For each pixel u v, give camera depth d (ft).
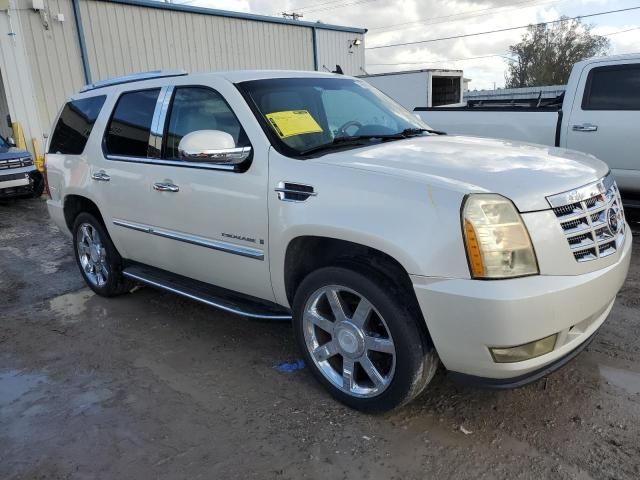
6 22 43.50
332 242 10.29
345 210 9.25
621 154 19.83
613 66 19.90
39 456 9.37
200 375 11.86
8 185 34.50
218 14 58.80
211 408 10.57
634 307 14.14
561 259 8.42
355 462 8.86
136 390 11.36
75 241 17.31
